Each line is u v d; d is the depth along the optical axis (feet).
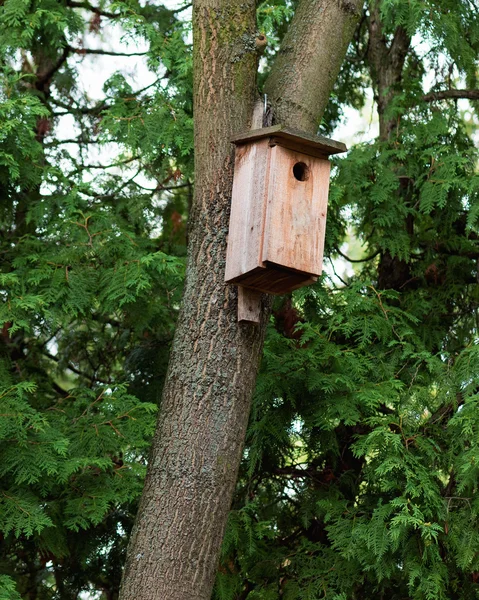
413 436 27.14
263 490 33.09
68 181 30.32
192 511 20.25
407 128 33.58
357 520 28.09
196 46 21.62
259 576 29.94
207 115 21.40
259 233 20.11
